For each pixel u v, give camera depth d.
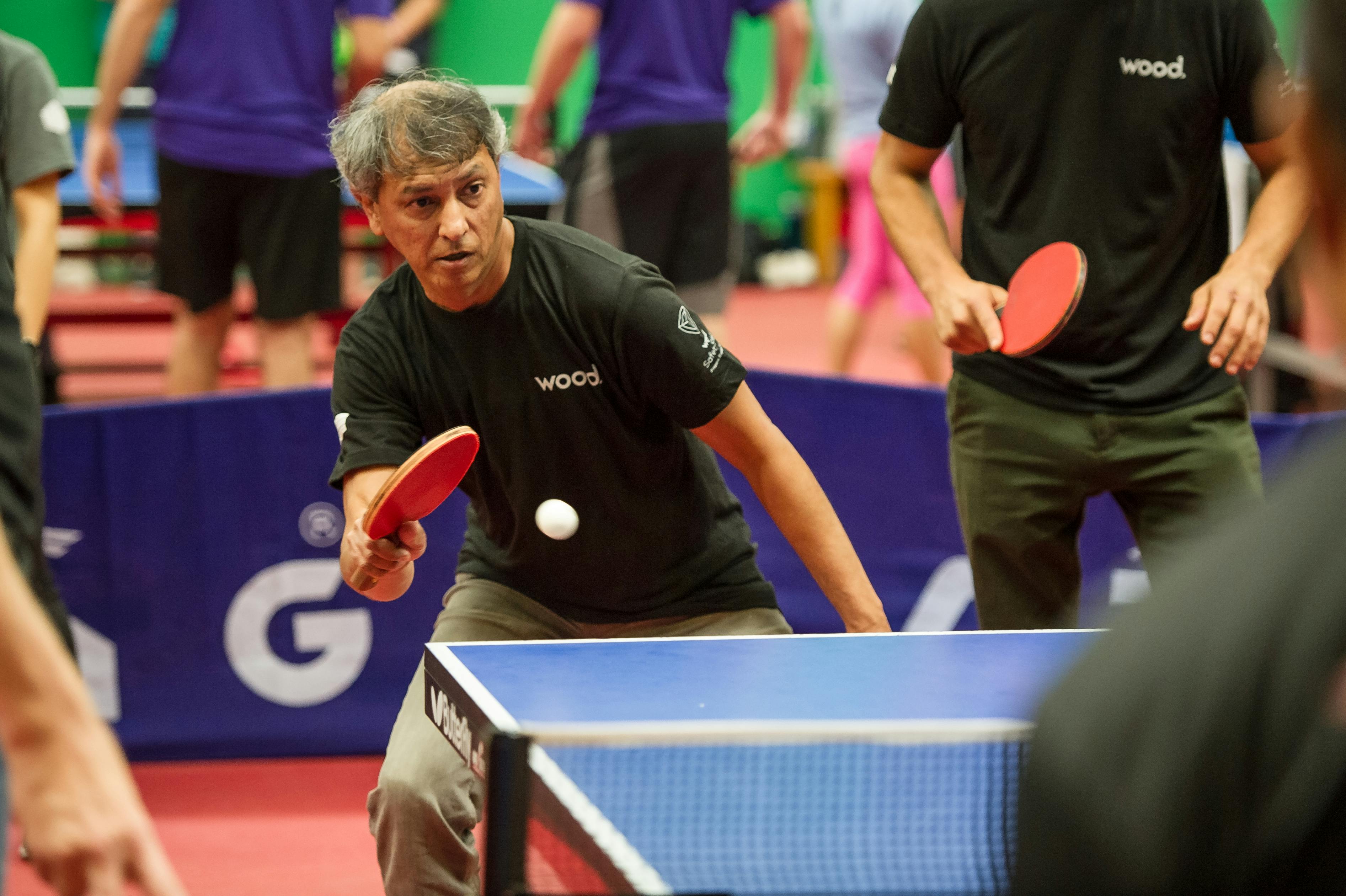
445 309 7.69
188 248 16.27
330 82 16.20
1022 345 8.38
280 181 15.90
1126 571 12.75
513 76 40.28
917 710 6.12
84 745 3.75
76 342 31.98
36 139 10.48
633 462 7.89
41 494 8.79
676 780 5.32
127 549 12.30
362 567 7.51
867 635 7.52
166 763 12.60
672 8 16.97
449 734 6.71
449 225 7.25
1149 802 2.23
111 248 22.84
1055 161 9.02
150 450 12.23
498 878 4.62
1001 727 5.38
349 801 11.95
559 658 6.96
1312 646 2.23
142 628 12.40
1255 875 2.26
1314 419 12.55
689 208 17.69
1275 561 2.31
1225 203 9.34
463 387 7.86
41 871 3.76
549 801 4.89
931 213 9.64
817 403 12.85
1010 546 9.54
